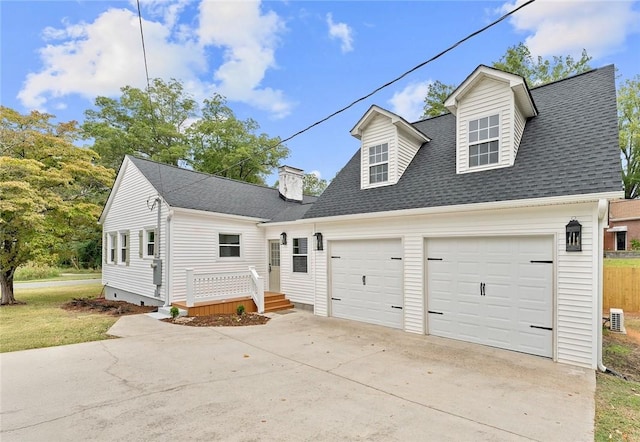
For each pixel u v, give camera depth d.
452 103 7.75
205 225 10.84
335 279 9.40
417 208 7.28
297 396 4.17
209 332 7.54
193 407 3.84
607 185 5.17
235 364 5.39
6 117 13.20
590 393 4.32
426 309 7.39
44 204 11.93
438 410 3.81
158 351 6.08
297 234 11.10
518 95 7.06
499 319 6.35
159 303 10.34
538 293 5.90
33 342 6.66
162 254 10.23
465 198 6.82
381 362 5.53
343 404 3.95
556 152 6.52
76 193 14.99
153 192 10.88
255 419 3.56
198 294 9.58
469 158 7.62
